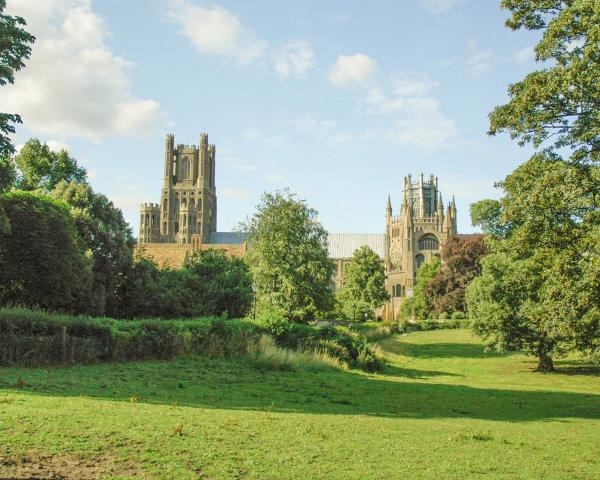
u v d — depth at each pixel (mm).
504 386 35469
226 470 9297
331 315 91188
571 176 20281
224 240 195375
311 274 56625
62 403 13305
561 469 11609
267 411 16344
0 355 22125
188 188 195125
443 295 96875
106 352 26688
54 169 71562
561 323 23969
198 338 31797
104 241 48562
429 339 79062
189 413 13836
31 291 39719
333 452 11195
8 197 38969
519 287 41500
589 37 19312
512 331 44375
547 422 19938
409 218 173375
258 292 57156
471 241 95000
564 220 22141
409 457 11422
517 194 23406
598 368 47469
